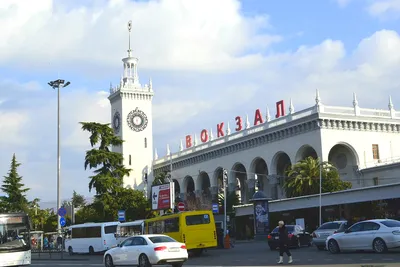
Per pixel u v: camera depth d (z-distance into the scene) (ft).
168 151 363.56
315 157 236.43
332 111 224.74
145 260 83.82
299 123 230.48
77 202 408.05
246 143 270.87
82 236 177.78
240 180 295.48
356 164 224.53
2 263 99.60
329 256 93.15
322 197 190.39
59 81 182.50
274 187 249.14
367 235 91.86
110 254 91.09
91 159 218.79
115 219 224.53
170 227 125.18
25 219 104.83
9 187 322.34
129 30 388.98
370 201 179.22
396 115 240.12
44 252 201.98
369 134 229.86
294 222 211.00
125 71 383.04
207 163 310.24
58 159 180.14
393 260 76.59
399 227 89.15
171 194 212.84
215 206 195.93
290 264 81.87
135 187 365.40
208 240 123.65
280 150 245.86
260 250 130.41
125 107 374.63
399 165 204.54
